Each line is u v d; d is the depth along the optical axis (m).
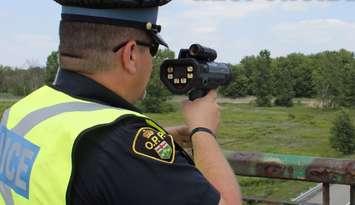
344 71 105.44
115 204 1.50
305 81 112.06
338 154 64.25
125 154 1.52
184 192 1.55
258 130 76.94
